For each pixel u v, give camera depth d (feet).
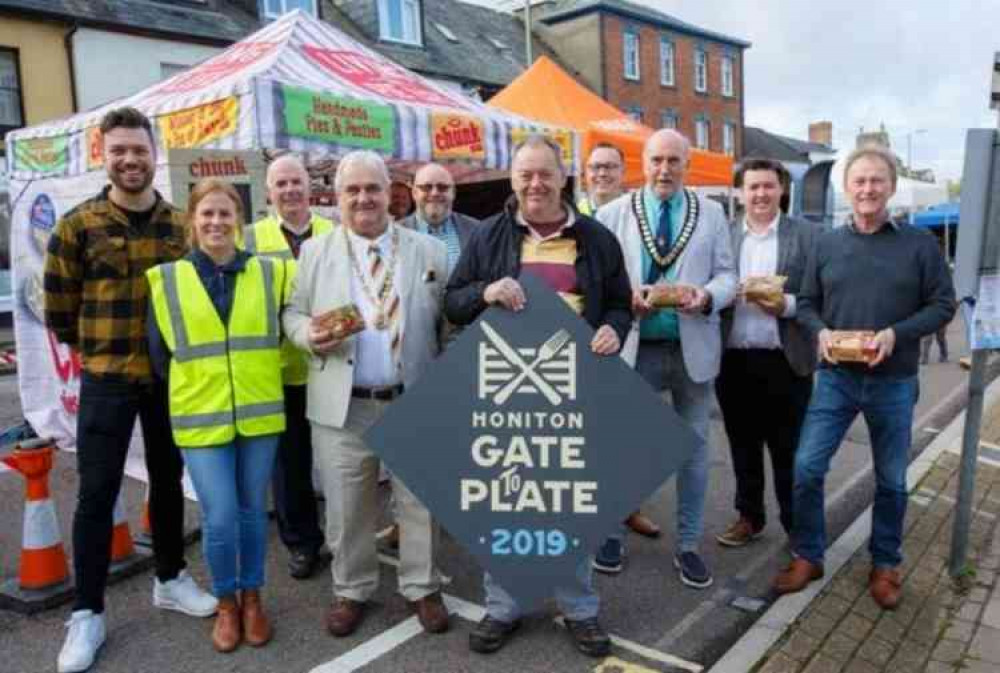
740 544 14.23
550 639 11.07
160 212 11.18
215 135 16.22
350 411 10.84
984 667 10.46
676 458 9.14
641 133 31.94
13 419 25.39
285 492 13.05
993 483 17.37
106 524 10.85
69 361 19.35
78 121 19.06
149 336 10.61
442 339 11.47
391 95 19.22
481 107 22.91
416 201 16.46
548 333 9.20
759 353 13.26
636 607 12.00
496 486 9.39
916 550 13.92
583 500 9.32
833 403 12.04
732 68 114.21
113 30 50.47
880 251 11.44
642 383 9.16
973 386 12.55
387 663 10.55
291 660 10.69
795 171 63.87
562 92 32.83
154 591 12.17
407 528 11.26
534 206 9.96
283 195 13.73
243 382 10.60
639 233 12.37
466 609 12.02
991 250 12.41
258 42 20.52
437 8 85.10
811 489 12.28
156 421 11.34
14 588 12.35
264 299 10.82
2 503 16.87
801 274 12.91
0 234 47.47
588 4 92.99
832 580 12.74
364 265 10.85
